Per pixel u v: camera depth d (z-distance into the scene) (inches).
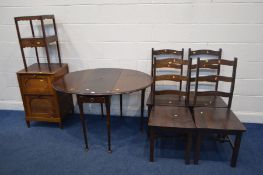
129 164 84.7
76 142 98.4
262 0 94.1
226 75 107.1
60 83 88.7
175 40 104.9
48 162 86.3
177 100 97.7
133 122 114.7
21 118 119.8
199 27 101.3
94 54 112.4
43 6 106.9
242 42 101.4
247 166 83.0
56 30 109.3
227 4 96.4
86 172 80.9
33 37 105.1
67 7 105.7
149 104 93.9
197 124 78.7
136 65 111.7
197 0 97.3
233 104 112.0
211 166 83.3
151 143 82.8
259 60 103.3
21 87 102.9
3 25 112.4
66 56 114.4
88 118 119.0
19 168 83.4
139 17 103.3
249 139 99.2
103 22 106.3
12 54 118.2
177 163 84.9
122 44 108.8
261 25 97.9
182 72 102.7
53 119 107.1
